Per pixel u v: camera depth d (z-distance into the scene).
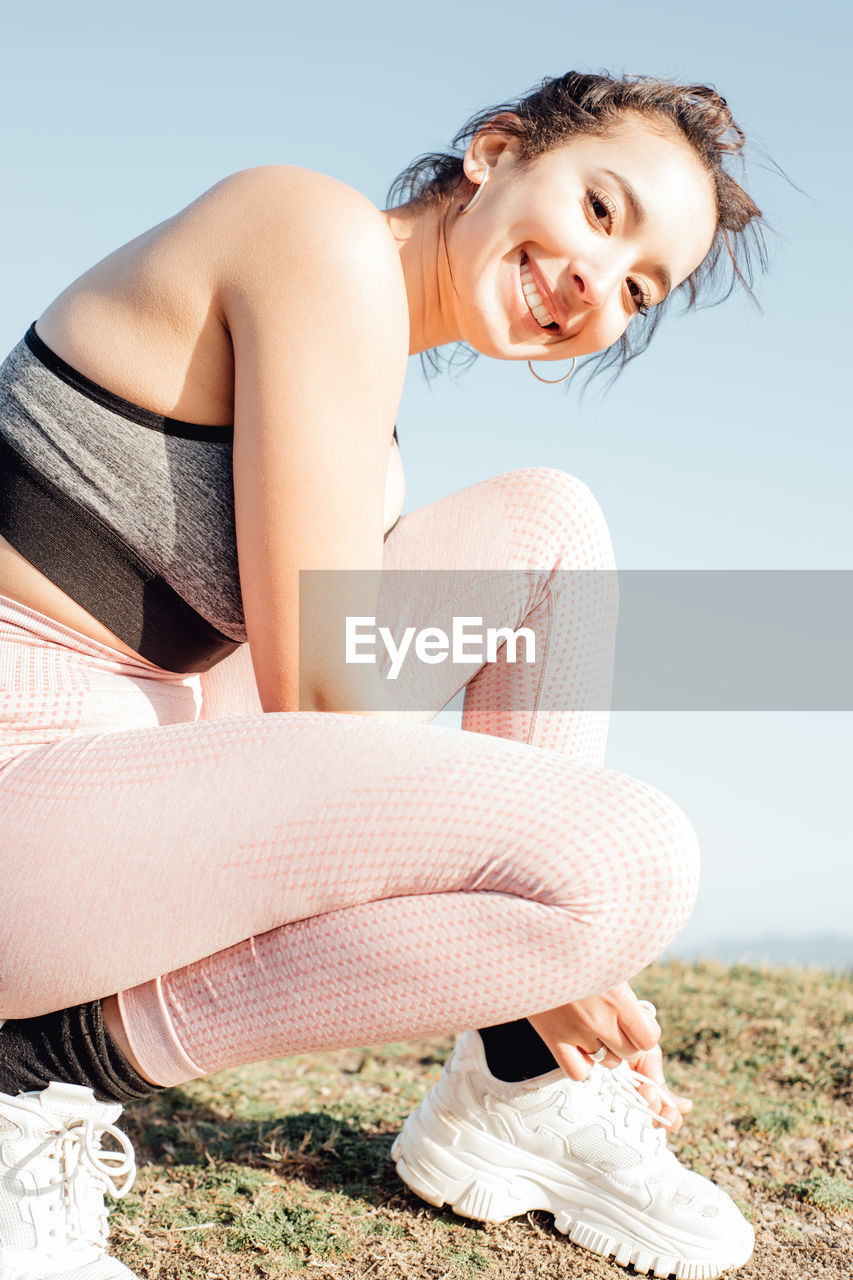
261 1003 1.24
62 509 1.34
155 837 1.21
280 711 1.36
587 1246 1.70
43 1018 1.28
